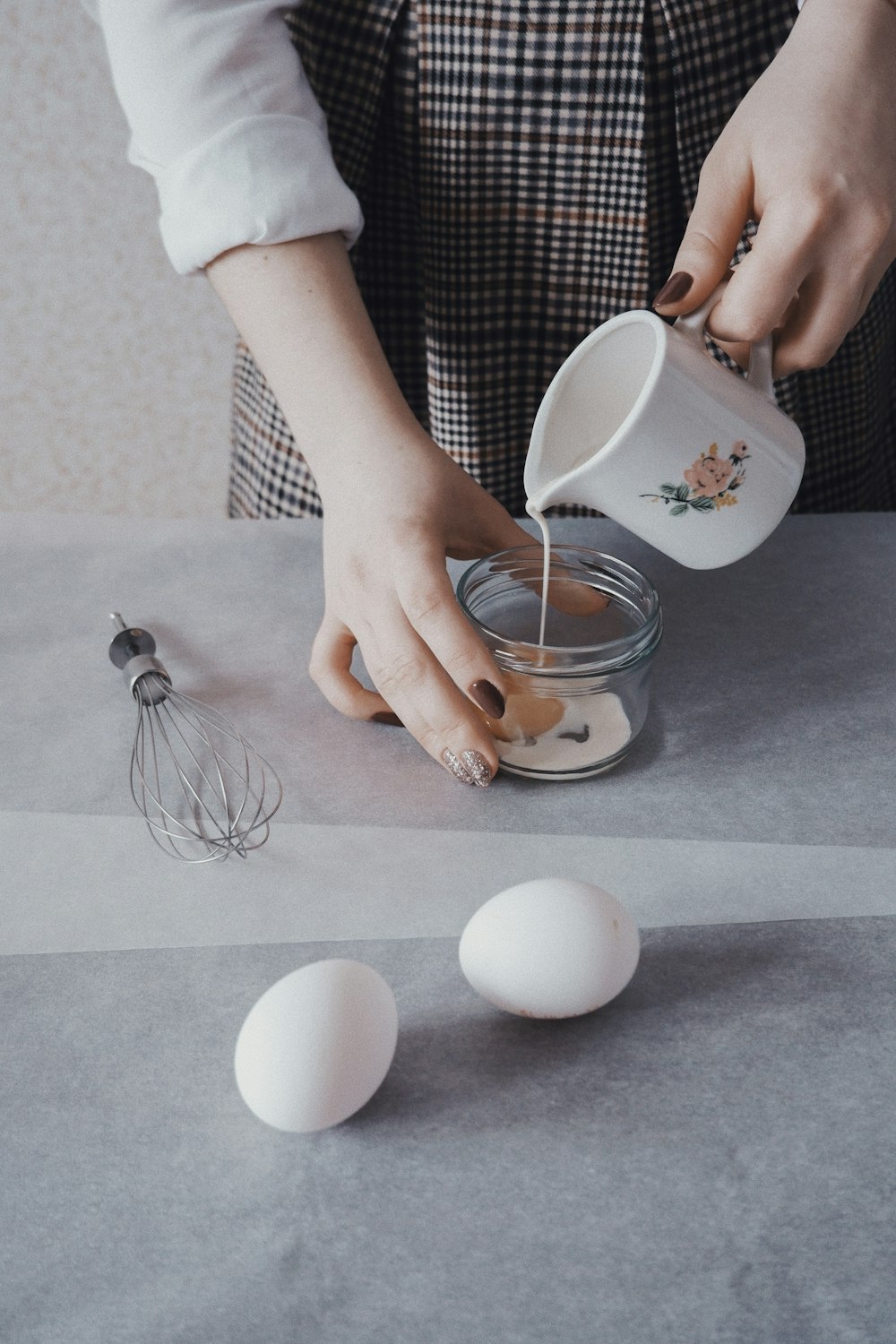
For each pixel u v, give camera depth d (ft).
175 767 1.81
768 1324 1.07
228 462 5.10
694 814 1.71
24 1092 1.30
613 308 2.58
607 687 1.67
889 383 3.08
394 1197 1.19
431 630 1.65
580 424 1.71
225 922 1.53
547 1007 1.34
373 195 2.59
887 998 1.41
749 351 1.78
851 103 1.68
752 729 1.88
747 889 1.57
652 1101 1.29
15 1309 1.09
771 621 2.16
